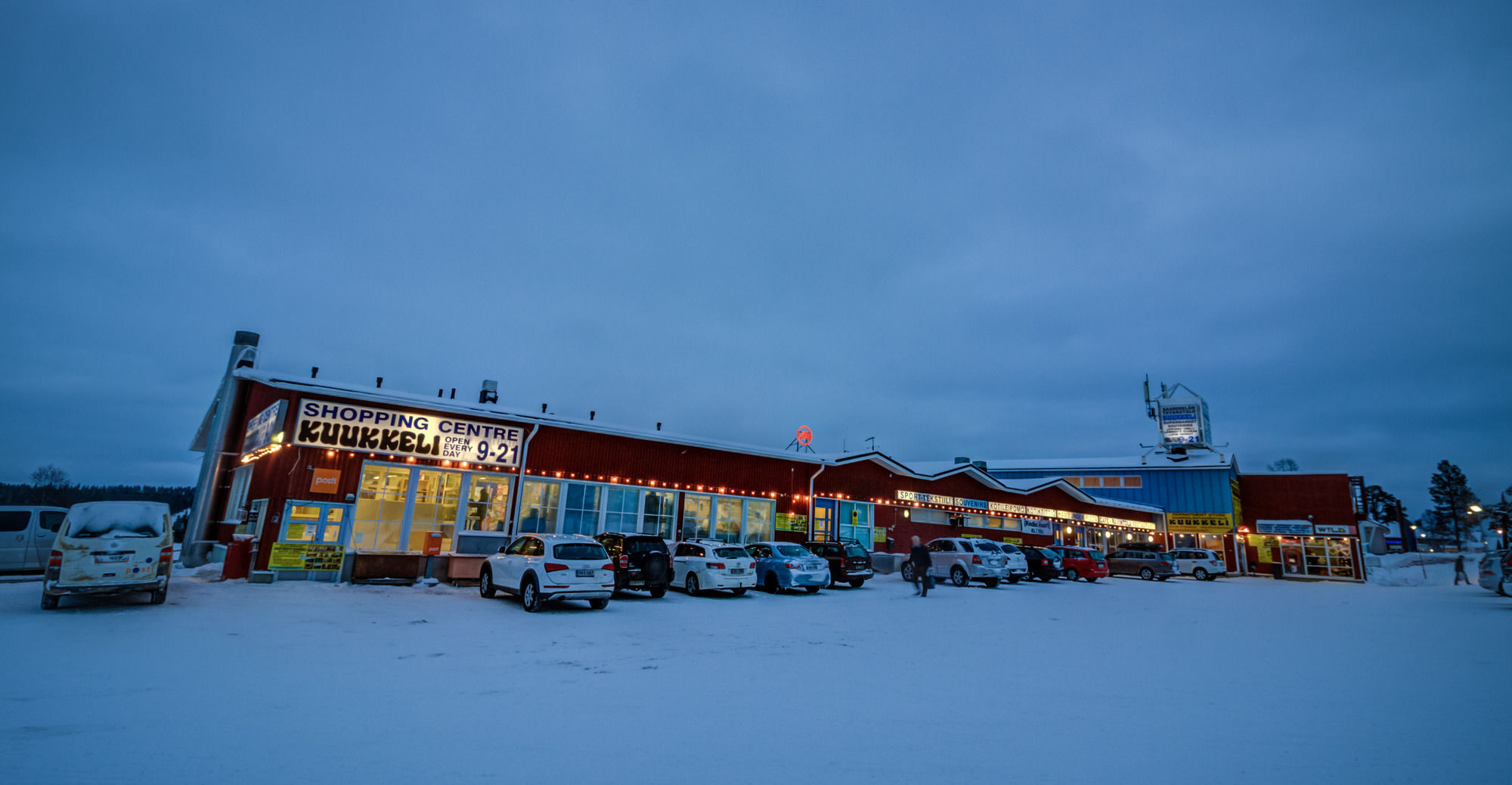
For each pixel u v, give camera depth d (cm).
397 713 638
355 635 1037
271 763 500
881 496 3147
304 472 1806
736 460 2661
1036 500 3991
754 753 551
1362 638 1327
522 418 2134
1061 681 862
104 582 1195
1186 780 518
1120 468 5131
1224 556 4709
